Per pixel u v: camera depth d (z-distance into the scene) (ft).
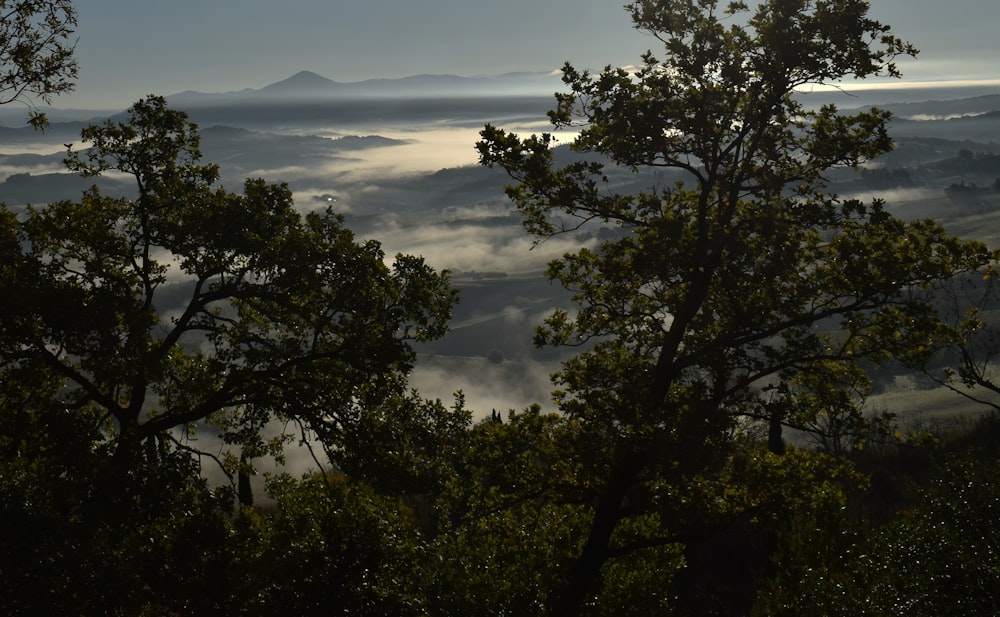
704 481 43.34
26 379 44.60
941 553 34.96
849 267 42.86
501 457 47.80
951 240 41.73
